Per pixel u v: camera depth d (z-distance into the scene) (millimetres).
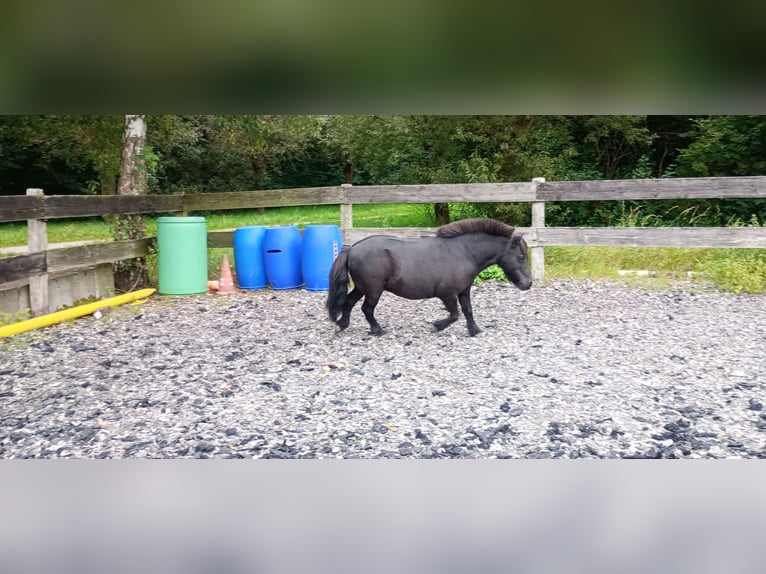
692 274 8203
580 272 8594
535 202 8250
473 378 4492
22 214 5938
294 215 18625
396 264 5344
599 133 11516
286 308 7066
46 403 4062
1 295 6020
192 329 6090
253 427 3621
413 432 3523
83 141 10781
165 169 19312
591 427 3578
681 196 7859
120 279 8039
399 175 12094
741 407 3896
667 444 3346
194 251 7777
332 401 4043
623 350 5203
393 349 5293
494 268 8438
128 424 3688
